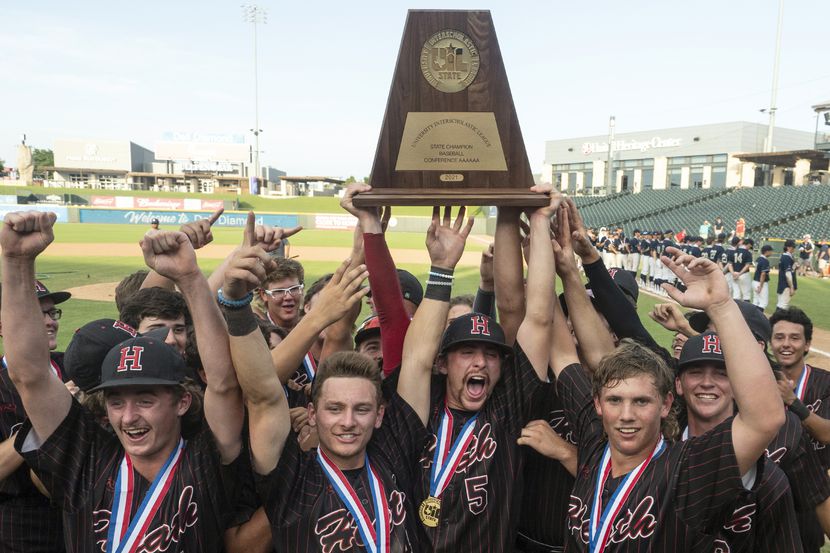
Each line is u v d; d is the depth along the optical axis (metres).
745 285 16.28
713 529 2.28
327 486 2.49
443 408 2.91
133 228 40.50
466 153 2.97
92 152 81.50
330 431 2.45
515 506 2.69
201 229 2.50
